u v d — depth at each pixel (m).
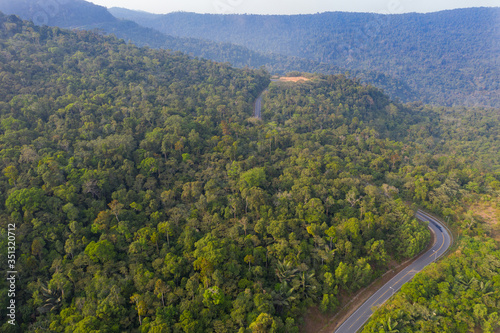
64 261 72.50
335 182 105.38
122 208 91.19
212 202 94.81
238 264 71.81
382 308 69.38
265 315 58.12
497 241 91.00
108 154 109.31
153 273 68.81
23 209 80.69
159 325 55.56
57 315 61.66
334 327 68.38
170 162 112.62
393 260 87.12
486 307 64.75
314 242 82.00
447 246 93.12
